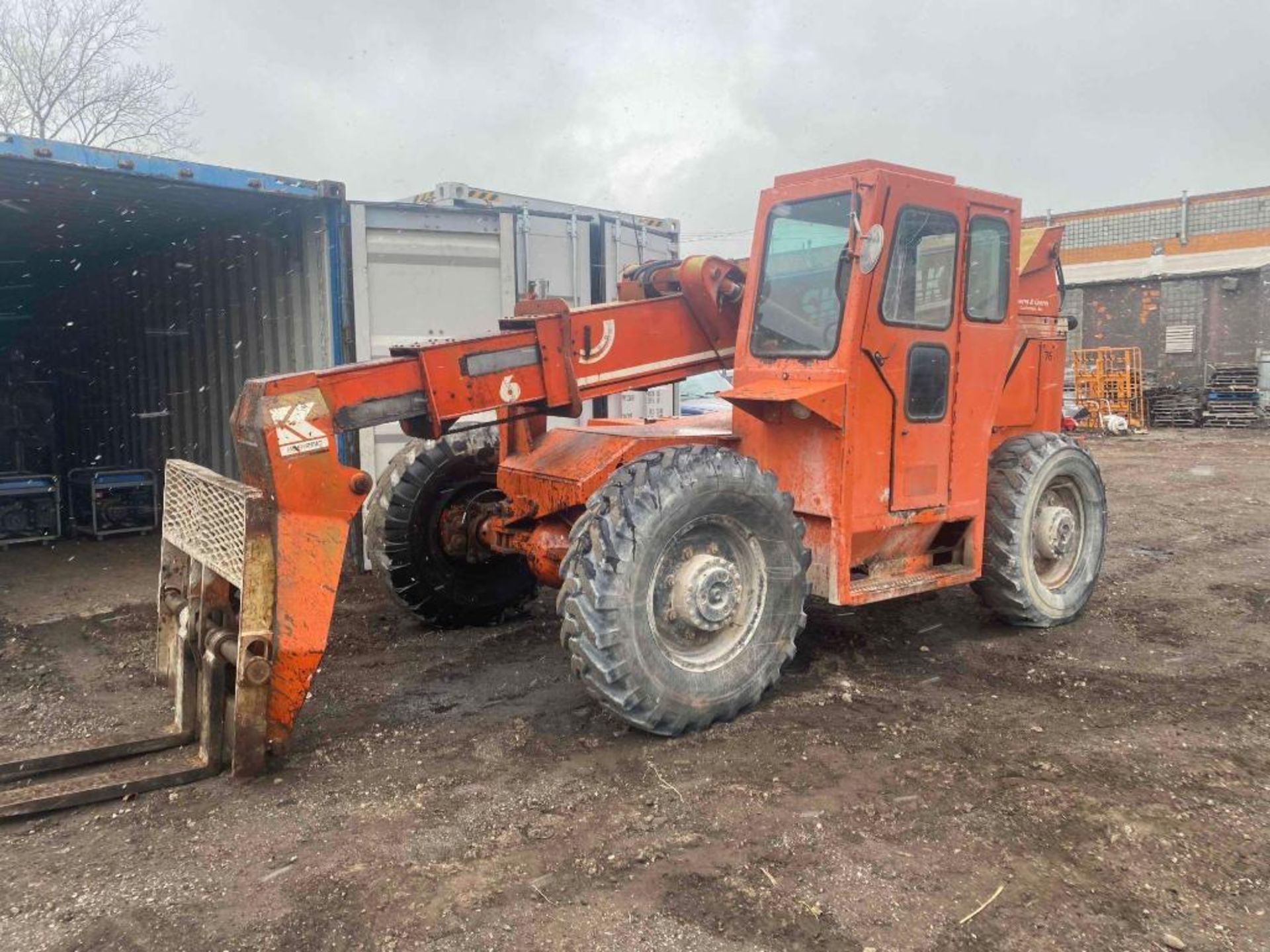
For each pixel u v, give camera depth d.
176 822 3.31
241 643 3.51
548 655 5.29
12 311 12.67
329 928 2.66
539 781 3.61
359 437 7.35
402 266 7.51
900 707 4.36
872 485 4.49
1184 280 23.33
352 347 7.37
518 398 4.27
